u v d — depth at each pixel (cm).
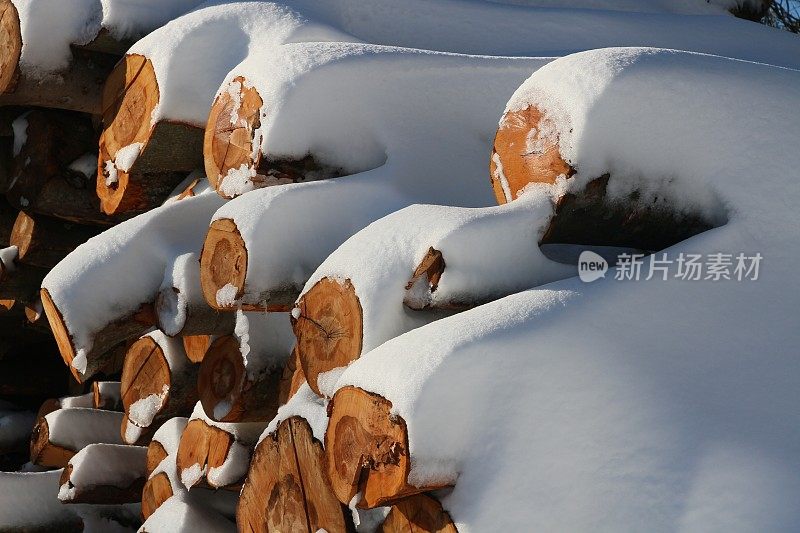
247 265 311
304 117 347
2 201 577
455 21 519
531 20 541
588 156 268
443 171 356
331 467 245
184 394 432
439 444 218
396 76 369
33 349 674
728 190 278
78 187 506
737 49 589
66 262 397
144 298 394
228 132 366
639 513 211
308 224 321
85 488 481
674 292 256
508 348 229
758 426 223
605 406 226
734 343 245
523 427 223
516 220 271
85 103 486
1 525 498
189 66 421
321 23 446
